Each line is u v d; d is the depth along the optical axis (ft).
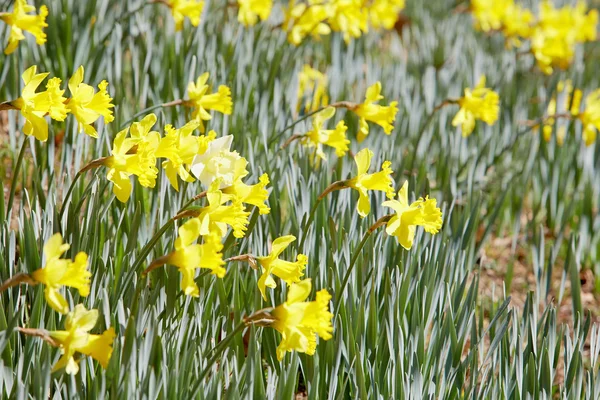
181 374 9.94
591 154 21.48
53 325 10.40
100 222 12.51
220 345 9.98
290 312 9.25
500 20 29.07
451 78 23.07
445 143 21.06
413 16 32.09
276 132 18.22
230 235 11.91
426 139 20.80
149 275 12.96
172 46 18.03
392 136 20.44
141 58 18.54
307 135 15.02
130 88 20.77
